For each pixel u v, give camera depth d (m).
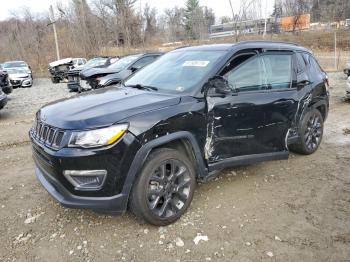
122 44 32.91
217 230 3.36
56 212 3.78
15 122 8.70
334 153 5.50
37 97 14.14
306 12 40.06
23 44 39.72
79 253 3.09
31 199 4.11
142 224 3.49
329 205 3.82
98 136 3.01
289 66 4.71
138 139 3.13
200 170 3.69
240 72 4.04
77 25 36.44
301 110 4.81
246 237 3.25
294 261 2.92
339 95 11.13
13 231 3.45
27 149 6.16
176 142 3.60
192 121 3.51
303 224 3.45
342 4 39.47
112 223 3.52
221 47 4.21
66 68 22.19
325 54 30.67
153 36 36.44
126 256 3.03
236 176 4.59
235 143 3.96
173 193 3.50
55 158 3.05
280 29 36.66
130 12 31.38
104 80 9.07
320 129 5.48
